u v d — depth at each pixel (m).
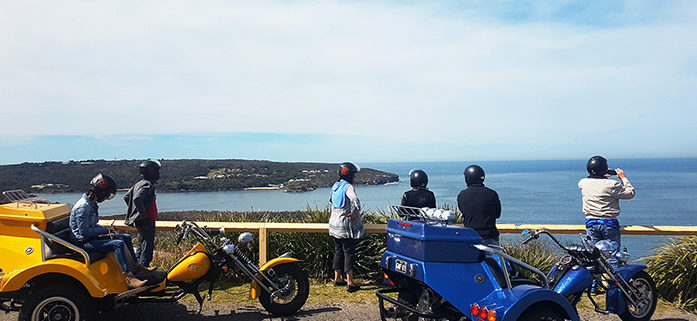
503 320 4.33
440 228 4.55
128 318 5.96
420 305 4.72
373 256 8.03
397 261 4.75
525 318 4.52
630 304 5.97
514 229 8.05
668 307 6.74
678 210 92.94
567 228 8.06
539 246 8.30
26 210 5.00
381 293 5.00
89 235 5.08
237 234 8.00
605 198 6.77
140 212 6.41
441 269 4.48
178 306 6.45
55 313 4.86
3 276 4.87
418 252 4.54
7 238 4.98
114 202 31.83
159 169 6.85
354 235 7.23
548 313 4.60
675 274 6.91
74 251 5.09
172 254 8.40
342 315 6.18
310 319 6.02
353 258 7.28
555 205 98.44
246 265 6.14
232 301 6.71
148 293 5.60
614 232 6.77
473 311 4.33
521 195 133.25
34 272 4.81
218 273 5.94
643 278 6.03
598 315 6.39
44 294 4.79
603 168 6.98
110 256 5.21
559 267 5.70
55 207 5.32
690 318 6.32
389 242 5.00
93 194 5.23
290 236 8.13
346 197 7.17
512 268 5.19
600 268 5.76
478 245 4.62
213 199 46.41
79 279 4.88
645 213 87.44
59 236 5.10
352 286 7.27
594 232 6.86
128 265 5.30
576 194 136.25
